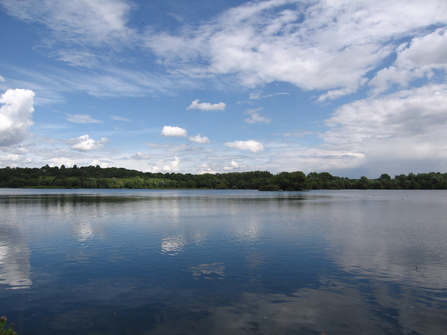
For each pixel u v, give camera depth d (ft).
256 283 46.19
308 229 97.81
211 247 70.49
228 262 57.62
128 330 32.17
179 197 345.51
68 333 31.55
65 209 170.19
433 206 199.62
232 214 146.30
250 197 343.67
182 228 99.66
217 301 39.55
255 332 31.81
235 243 75.10
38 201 239.50
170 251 66.49
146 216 136.26
